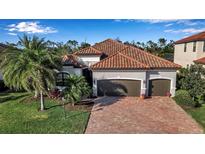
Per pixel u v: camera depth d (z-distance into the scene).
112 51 31.66
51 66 18.05
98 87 23.05
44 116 16.67
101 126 14.77
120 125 14.94
